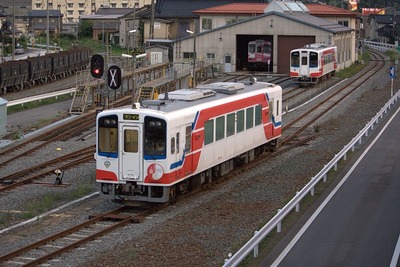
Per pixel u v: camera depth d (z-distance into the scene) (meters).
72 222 29.08
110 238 26.47
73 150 46.34
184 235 26.20
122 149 31.30
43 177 38.12
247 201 32.22
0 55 118.88
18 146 47.28
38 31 187.00
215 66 103.31
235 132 38.66
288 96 76.88
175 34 142.00
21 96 78.12
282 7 107.81
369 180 35.66
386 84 89.06
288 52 102.88
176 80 78.38
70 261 23.52
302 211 29.50
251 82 45.72
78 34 170.88
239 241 25.28
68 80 98.44
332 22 121.88
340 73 103.44
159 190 31.47
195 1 145.50
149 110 31.14
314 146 47.34
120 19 148.50
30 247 25.06
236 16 120.69
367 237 25.44
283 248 24.20
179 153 32.03
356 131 53.06
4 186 35.75
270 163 42.50
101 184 32.03
